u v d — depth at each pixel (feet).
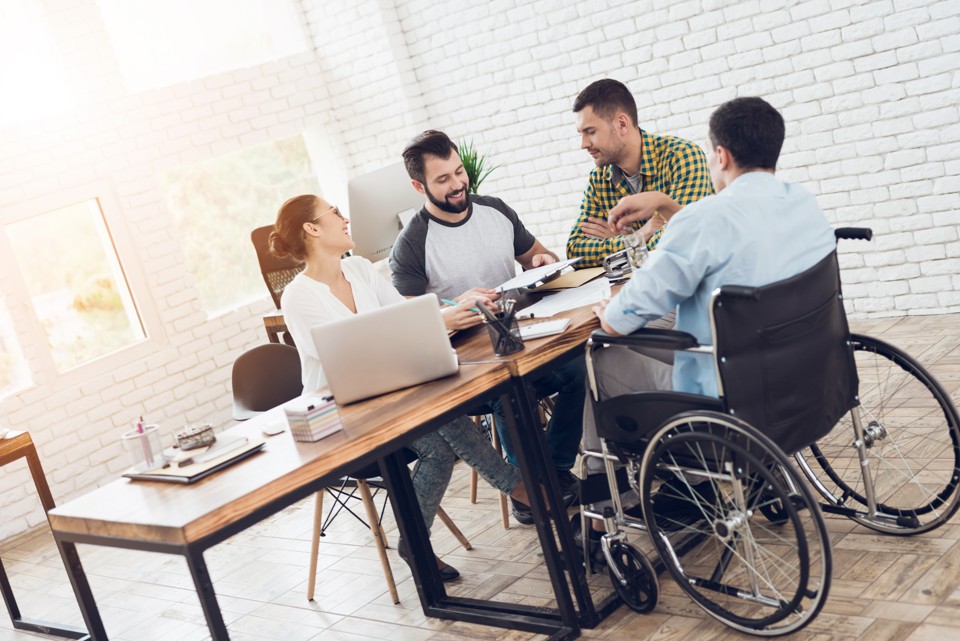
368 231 14.53
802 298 7.52
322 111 21.40
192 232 20.12
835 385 8.04
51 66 18.22
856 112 14.76
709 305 7.32
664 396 7.90
